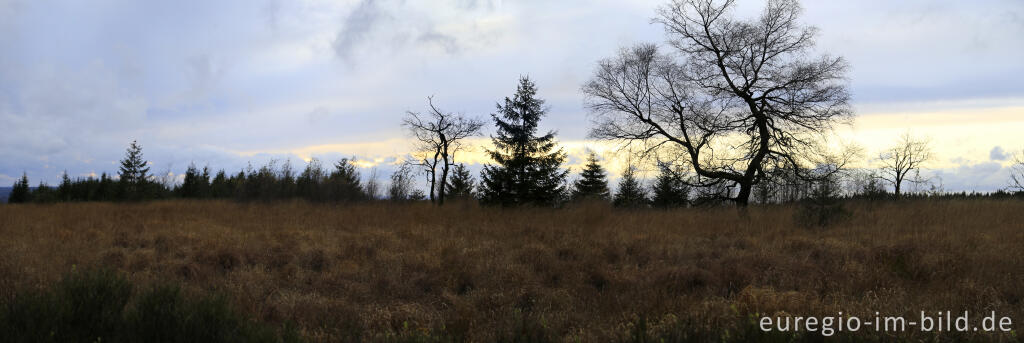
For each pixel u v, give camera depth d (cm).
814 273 791
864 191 2061
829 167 1920
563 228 1396
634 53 2159
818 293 692
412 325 573
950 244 984
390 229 1426
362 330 561
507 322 555
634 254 1023
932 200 1908
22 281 692
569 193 2891
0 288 626
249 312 589
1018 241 1029
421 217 1744
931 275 759
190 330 414
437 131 3064
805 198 1575
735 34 1991
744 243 1130
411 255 957
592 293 731
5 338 391
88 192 5309
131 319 425
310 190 2711
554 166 2686
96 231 1239
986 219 1397
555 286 798
